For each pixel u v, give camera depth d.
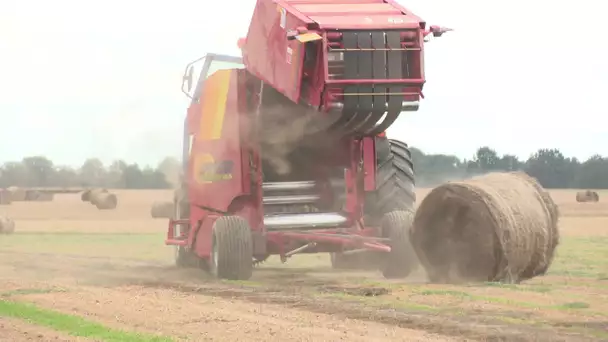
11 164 195.50
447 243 45.22
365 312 33.53
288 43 46.50
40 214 175.75
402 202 51.62
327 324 30.64
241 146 50.78
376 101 45.38
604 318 31.97
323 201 53.50
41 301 37.84
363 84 44.78
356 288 42.56
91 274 53.31
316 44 45.38
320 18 45.47
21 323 31.03
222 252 48.16
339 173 53.25
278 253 50.91
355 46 44.66
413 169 52.38
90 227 130.75
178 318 32.16
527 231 42.97
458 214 44.62
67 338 27.70
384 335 28.27
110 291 42.47
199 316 32.72
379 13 46.34
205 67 58.00
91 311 34.38
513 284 43.19
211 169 52.91
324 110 45.50
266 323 30.84
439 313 33.34
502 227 42.34
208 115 53.56
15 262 65.12
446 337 28.02
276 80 47.91
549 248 44.50
